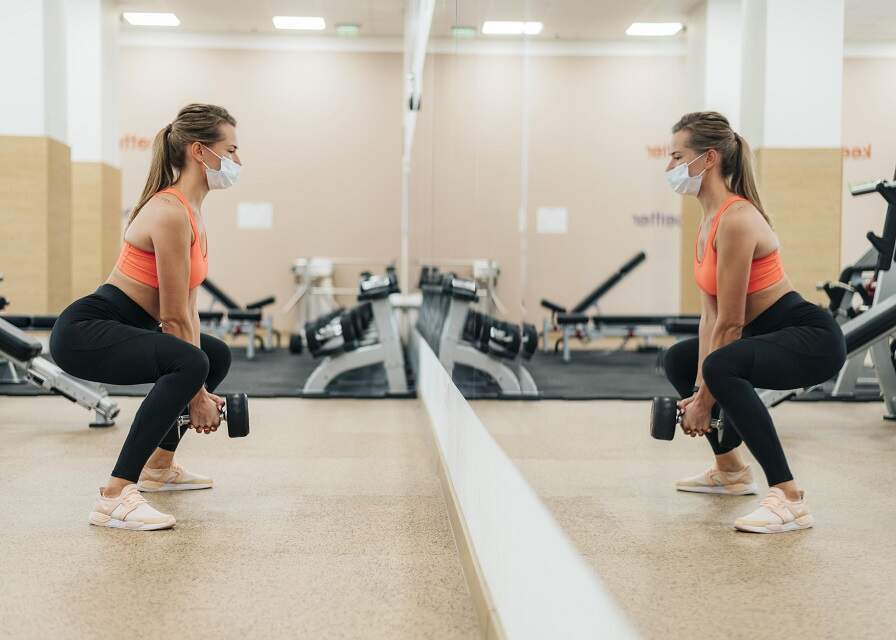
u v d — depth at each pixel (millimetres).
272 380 5809
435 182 4285
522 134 3133
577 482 1916
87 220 8211
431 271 4781
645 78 8742
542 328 8438
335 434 3756
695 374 2352
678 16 5609
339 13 8781
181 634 1549
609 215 9000
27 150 6609
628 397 3916
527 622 1312
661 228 8992
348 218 9703
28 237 6652
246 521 2338
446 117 3605
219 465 3092
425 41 5305
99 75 8180
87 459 3111
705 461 2344
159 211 2291
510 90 3102
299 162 9648
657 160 8859
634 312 9102
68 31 8117
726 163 2055
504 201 3230
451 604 1717
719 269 1998
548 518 1417
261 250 9641
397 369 5051
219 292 8938
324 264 9234
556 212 8992
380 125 9680
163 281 2289
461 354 3434
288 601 1726
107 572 1897
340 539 2174
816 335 1918
